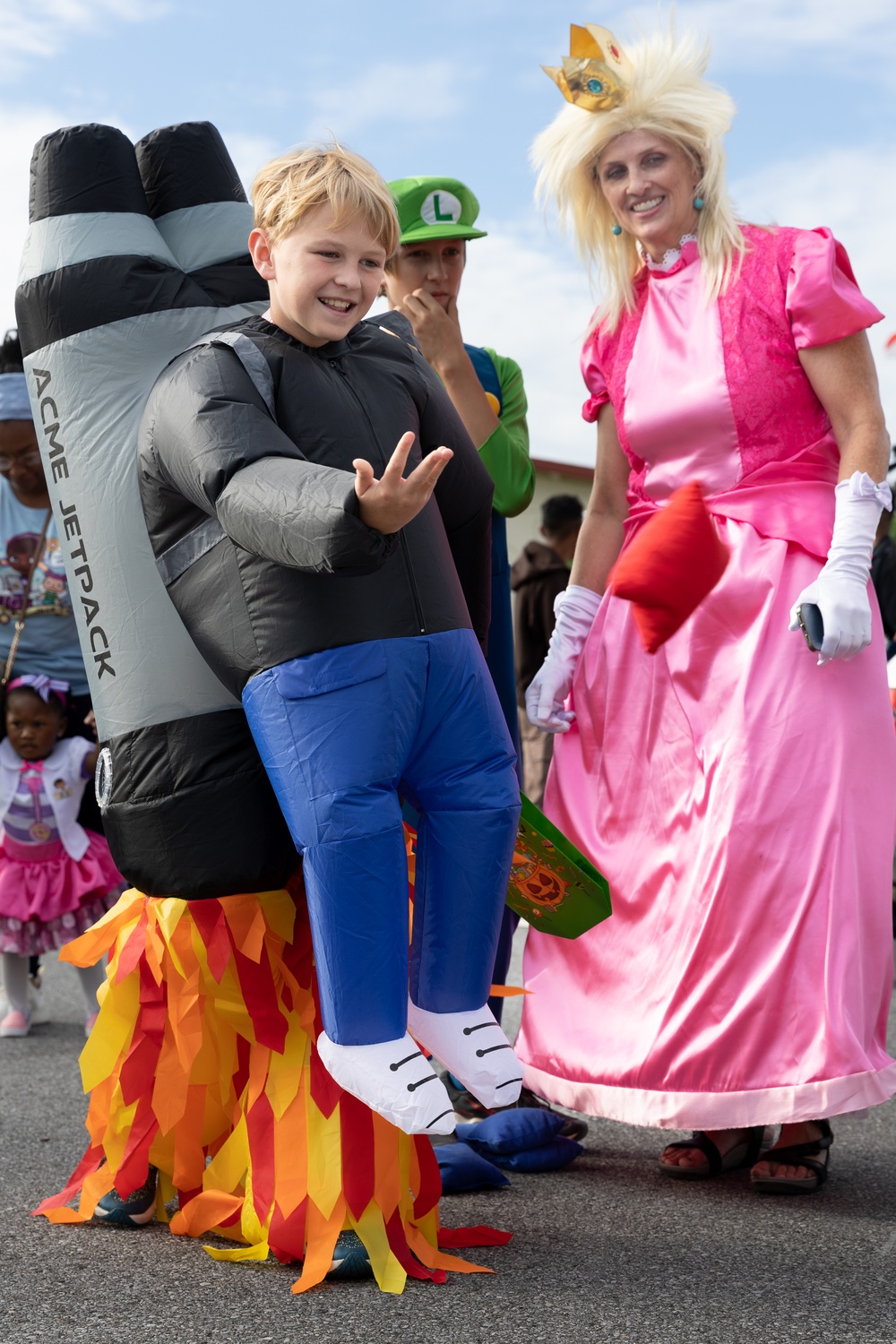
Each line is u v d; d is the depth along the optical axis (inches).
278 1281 86.4
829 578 105.7
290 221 83.9
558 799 121.6
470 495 95.1
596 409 125.0
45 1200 103.1
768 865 106.8
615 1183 111.2
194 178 100.3
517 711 128.4
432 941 85.5
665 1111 108.4
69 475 93.8
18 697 171.3
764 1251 93.0
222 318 96.2
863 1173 113.5
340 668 81.8
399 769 83.4
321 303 84.7
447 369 124.3
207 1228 93.9
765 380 112.6
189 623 87.2
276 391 85.2
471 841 85.3
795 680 108.6
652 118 114.8
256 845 88.9
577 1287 85.6
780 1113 104.2
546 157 121.1
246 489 77.1
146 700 90.3
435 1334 77.5
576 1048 115.0
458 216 132.7
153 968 94.1
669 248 117.7
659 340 117.8
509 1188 109.4
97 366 93.8
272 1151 90.0
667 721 113.8
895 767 110.7
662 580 87.7
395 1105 79.7
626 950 114.9
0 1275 87.4
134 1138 96.0
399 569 84.5
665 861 113.0
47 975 210.7
